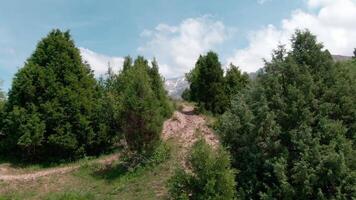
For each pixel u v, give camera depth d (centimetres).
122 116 2639
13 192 2439
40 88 2986
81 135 2984
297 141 1800
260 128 1881
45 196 2377
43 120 2925
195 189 1744
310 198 1752
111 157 2947
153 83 3616
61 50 3120
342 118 1914
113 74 3834
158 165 2566
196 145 1838
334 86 1944
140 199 2227
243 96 2066
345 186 1712
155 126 2623
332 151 1739
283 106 1908
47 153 2989
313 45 2027
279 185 1828
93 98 3141
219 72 3928
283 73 2012
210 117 3700
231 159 1922
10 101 3025
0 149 3081
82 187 2459
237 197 1822
